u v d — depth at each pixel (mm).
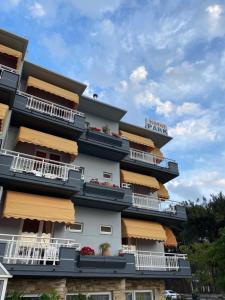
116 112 22719
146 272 16781
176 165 24672
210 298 38625
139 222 19641
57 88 19016
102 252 16438
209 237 45500
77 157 19469
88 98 21094
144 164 22547
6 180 14047
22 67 18297
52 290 13219
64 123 17625
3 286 9352
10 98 15578
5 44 17562
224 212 43625
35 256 13133
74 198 16625
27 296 12672
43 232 15000
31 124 17172
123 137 22047
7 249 12641
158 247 20750
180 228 47906
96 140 19547
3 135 14617
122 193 18297
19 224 14422
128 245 19234
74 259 13828
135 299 17312
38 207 14047
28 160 15281
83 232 16984
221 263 22438
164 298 18516
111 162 21094
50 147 16344
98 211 18312
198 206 46688
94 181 18484
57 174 16875
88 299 14500
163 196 23953
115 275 15188
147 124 26234
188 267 18938
